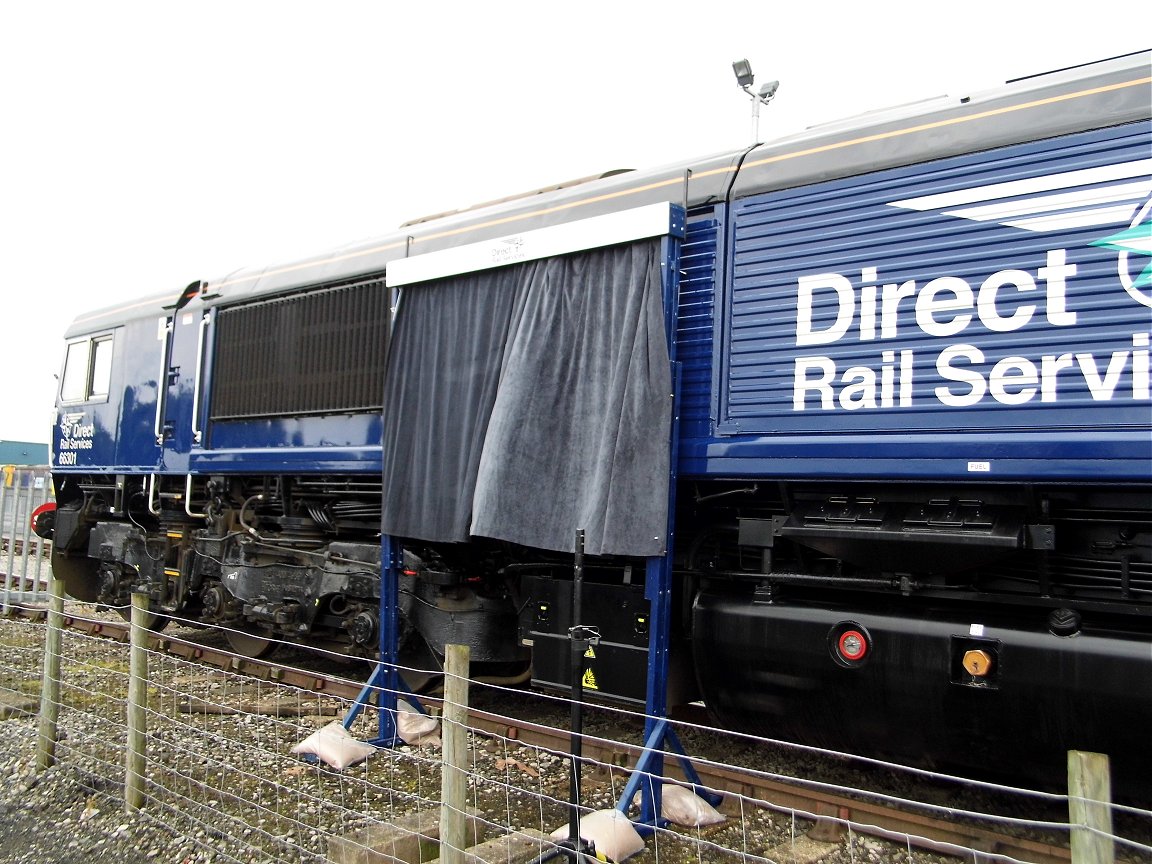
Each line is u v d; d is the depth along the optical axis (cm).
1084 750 387
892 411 418
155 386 915
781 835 438
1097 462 363
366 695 566
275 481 793
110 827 463
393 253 681
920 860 407
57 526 1079
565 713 649
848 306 436
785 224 463
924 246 416
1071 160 381
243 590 778
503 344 541
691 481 498
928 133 423
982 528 405
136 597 487
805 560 491
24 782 530
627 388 467
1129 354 361
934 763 440
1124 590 388
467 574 640
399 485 585
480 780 514
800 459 442
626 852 409
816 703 460
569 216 561
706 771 496
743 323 472
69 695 701
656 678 445
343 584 698
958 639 415
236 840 436
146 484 933
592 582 557
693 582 530
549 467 502
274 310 778
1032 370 382
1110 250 369
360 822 454
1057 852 388
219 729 611
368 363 683
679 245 474
